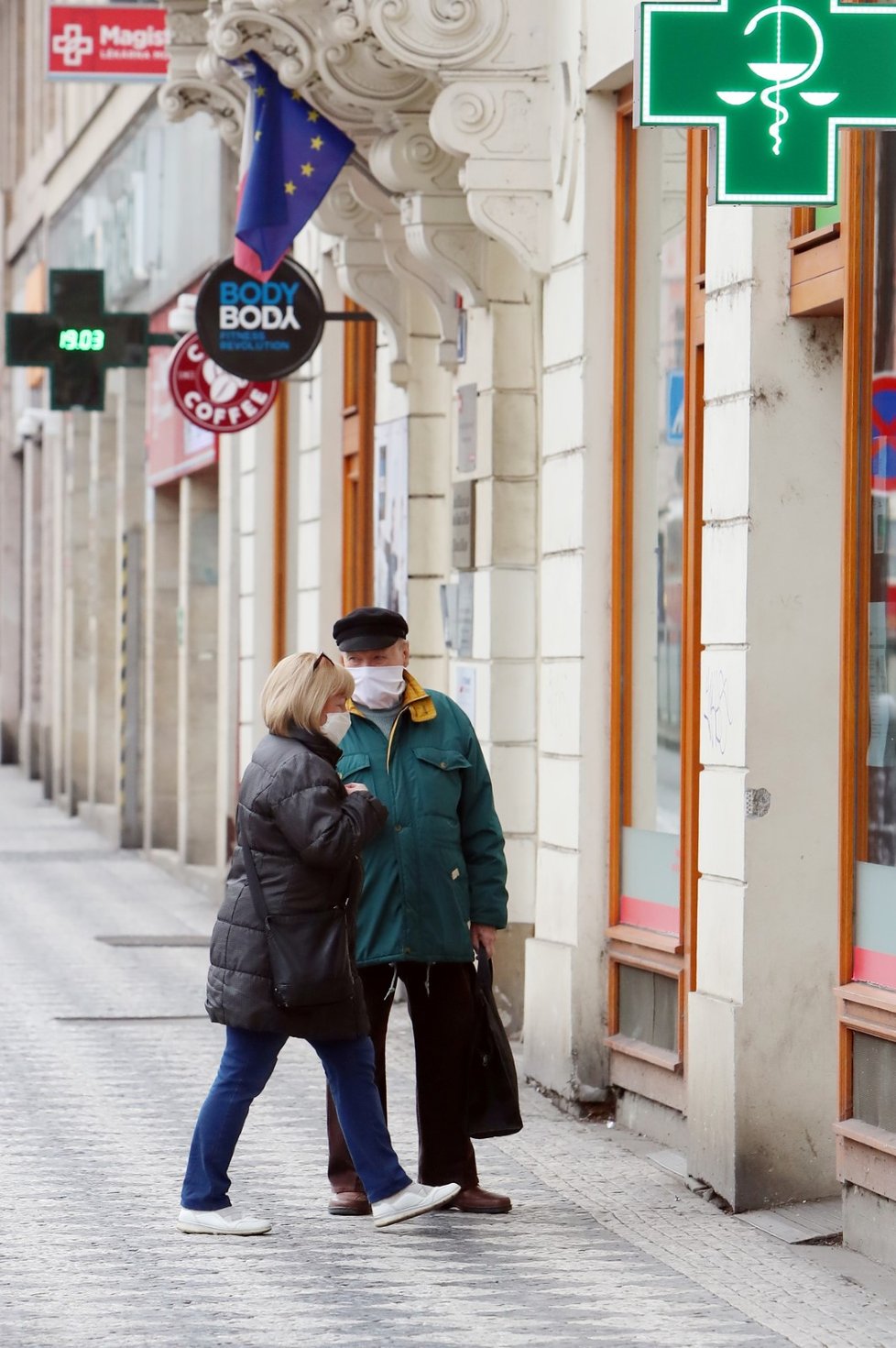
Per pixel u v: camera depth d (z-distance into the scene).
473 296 17.62
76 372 23.50
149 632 33.94
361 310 22.25
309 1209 11.81
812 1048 12.19
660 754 14.38
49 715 48.97
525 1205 12.12
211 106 20.88
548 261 15.91
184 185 30.81
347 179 19.89
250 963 10.98
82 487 43.88
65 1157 13.04
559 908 15.38
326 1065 11.34
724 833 12.38
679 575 14.03
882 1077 11.13
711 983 12.54
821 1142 12.20
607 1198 12.39
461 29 15.87
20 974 21.12
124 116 36.69
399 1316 9.65
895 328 11.19
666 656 14.27
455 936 11.53
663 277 14.49
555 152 15.75
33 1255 10.70
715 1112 12.33
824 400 12.18
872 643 11.38
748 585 12.11
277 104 18.28
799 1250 11.23
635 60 10.26
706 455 12.68
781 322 12.14
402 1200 11.34
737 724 12.21
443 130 15.88
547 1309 9.84
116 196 37.72
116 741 39.06
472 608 18.12
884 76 10.27
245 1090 11.26
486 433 17.72
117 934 24.62
